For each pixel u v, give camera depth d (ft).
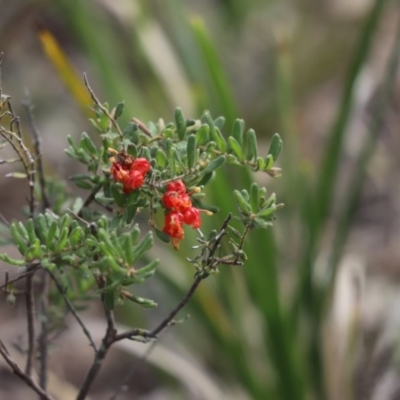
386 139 8.47
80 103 5.19
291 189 5.34
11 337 5.42
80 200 3.75
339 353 5.14
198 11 9.76
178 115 3.66
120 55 6.97
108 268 3.47
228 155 3.67
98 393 6.59
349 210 5.21
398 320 5.81
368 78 6.29
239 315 5.19
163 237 3.53
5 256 3.50
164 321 3.68
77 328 5.25
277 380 4.97
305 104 8.72
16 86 8.89
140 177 3.50
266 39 9.07
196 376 5.11
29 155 3.71
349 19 8.70
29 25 6.86
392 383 5.28
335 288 5.33
